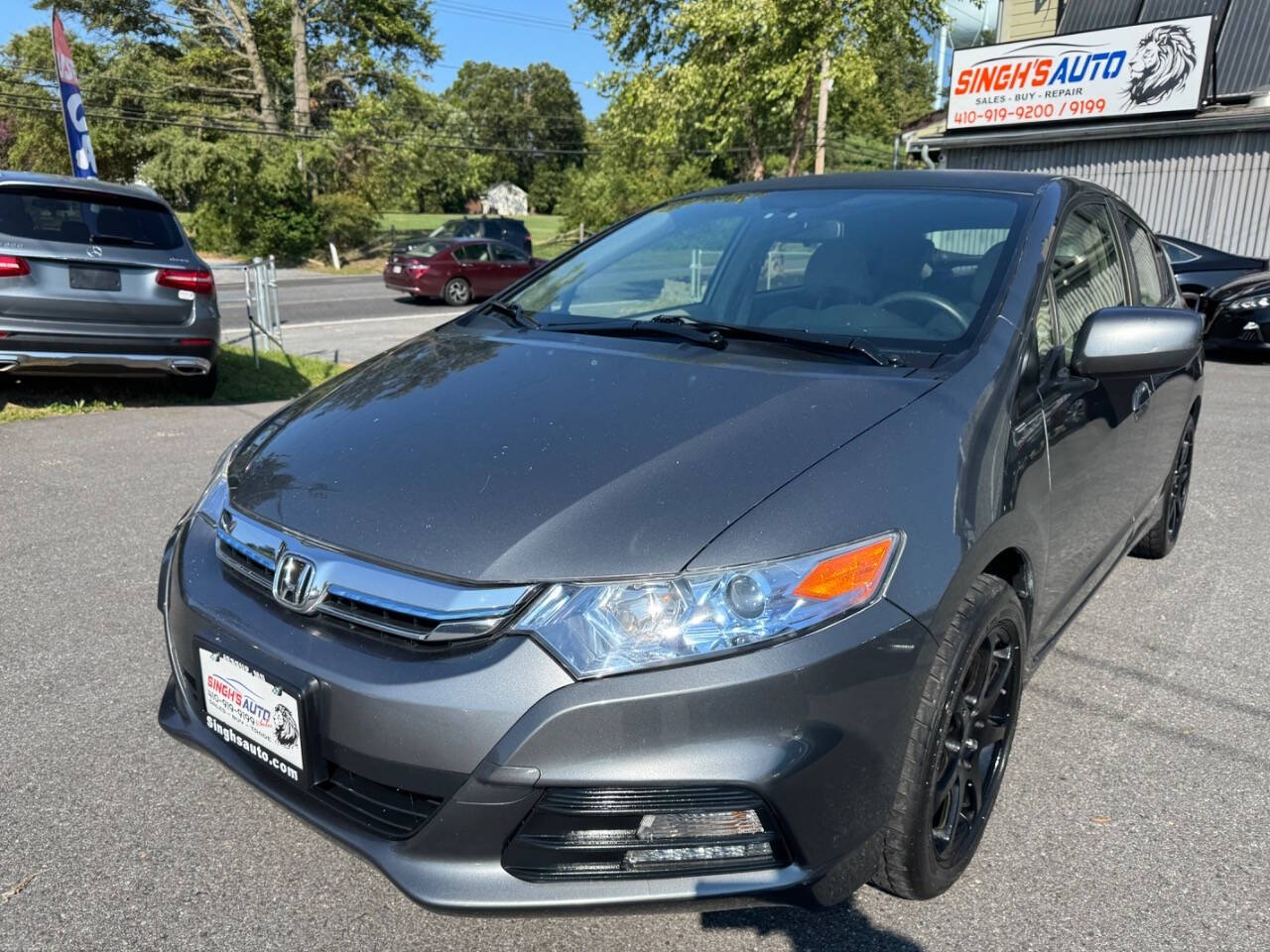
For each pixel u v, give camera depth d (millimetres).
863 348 2404
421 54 43094
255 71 40562
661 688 1677
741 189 3461
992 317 2451
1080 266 2961
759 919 2111
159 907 2121
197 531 2295
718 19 17562
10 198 6422
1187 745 2822
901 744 1855
